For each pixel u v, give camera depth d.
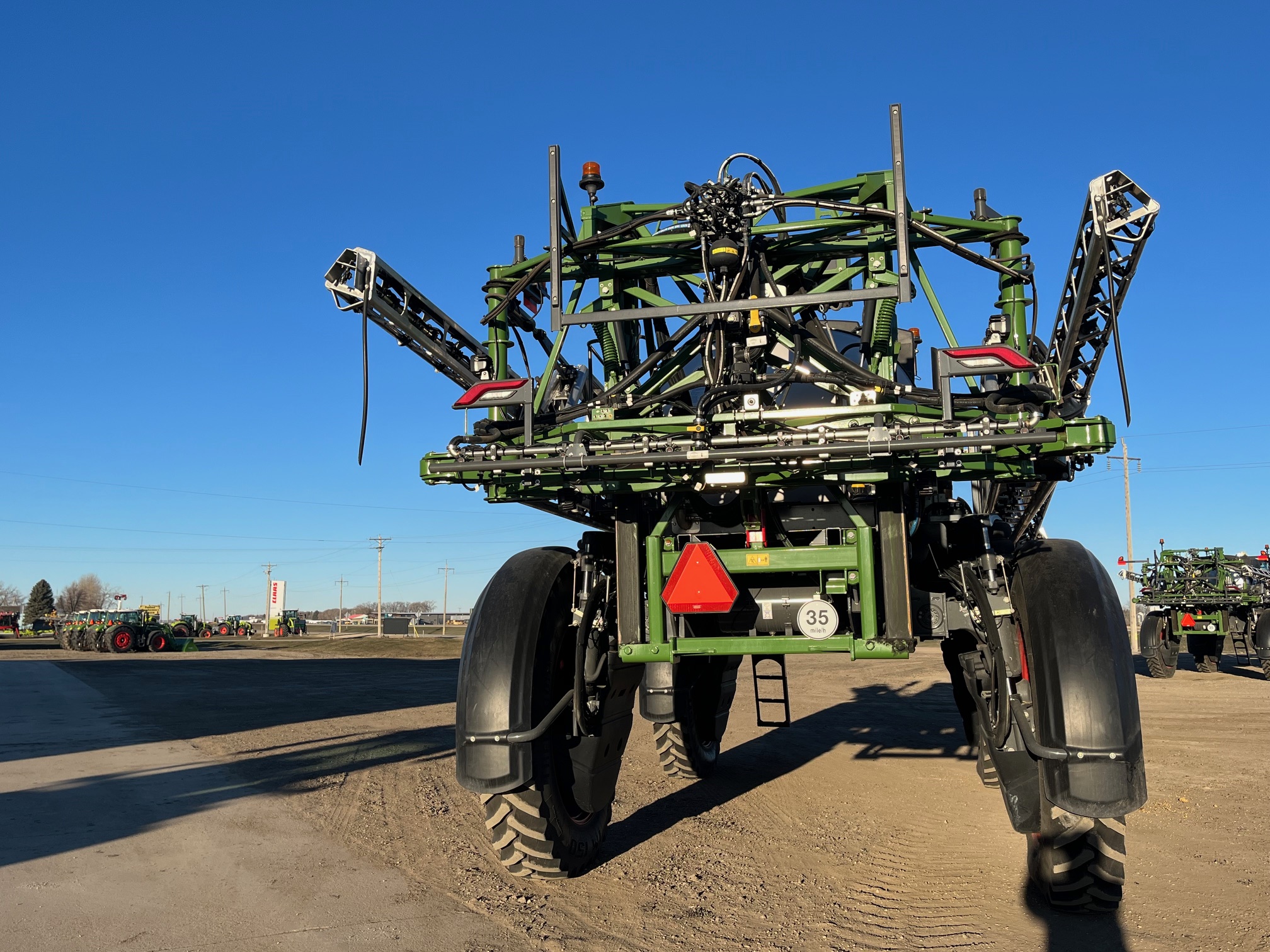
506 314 5.05
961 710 6.74
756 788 6.79
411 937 3.51
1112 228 3.88
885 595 3.96
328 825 5.53
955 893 4.13
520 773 3.82
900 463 3.80
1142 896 4.05
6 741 9.59
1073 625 3.60
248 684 19.36
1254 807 6.03
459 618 161.25
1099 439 3.51
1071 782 3.38
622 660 4.16
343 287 4.48
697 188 4.44
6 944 3.43
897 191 4.05
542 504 4.67
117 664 29.62
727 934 3.58
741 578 4.46
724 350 4.43
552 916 3.79
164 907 3.89
